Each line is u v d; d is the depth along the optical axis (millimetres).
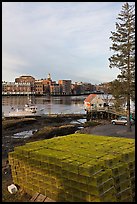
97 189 9578
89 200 9922
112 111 48250
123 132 30312
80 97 179750
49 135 35625
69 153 12164
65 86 186125
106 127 36312
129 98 30438
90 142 14484
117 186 10594
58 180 11320
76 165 10266
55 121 51719
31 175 12883
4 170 17375
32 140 32312
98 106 57906
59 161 11180
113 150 12398
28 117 55719
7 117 54688
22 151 13461
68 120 54562
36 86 171375
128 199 11008
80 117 58000
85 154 11859
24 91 158375
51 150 12961
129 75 29594
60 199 11242
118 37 30500
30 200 12281
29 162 12961
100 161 10625
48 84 177125
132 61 29422
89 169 9828
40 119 52906
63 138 15984
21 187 13719
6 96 150875
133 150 12289
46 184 11977
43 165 12094
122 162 11414
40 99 153250
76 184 10406
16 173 14086
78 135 17047
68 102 131500
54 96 177375
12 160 14359
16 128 43375
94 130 33750
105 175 10000
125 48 29781
